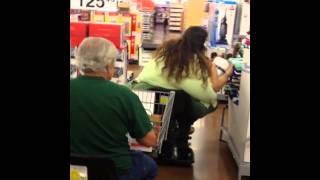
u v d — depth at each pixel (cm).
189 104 348
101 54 207
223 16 570
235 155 351
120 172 216
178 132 366
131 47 612
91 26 303
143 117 215
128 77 406
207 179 341
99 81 211
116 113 210
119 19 420
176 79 339
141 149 304
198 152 398
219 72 367
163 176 342
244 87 319
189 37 338
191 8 679
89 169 191
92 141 209
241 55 397
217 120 495
